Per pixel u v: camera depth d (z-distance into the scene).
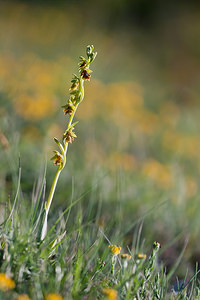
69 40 16.73
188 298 3.40
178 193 6.79
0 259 3.00
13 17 17.84
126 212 5.80
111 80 13.95
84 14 20.91
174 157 9.15
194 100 14.91
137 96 11.47
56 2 20.84
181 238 5.57
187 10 23.81
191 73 19.41
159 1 23.36
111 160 7.47
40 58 13.65
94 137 8.67
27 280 2.92
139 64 18.08
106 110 10.14
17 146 5.88
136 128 9.87
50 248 3.20
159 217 5.93
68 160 6.80
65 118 8.56
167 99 14.36
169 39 21.80
